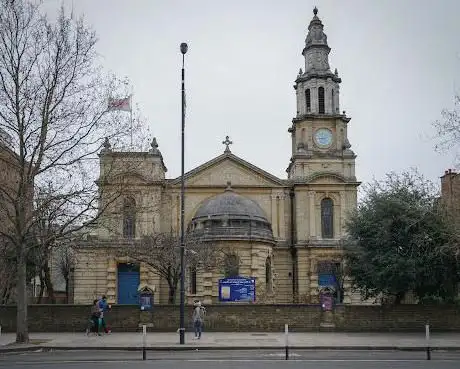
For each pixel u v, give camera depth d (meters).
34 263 53.12
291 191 72.12
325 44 75.25
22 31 33.66
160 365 23.16
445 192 52.81
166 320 41.31
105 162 36.41
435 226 42.59
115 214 37.34
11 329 40.91
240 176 71.50
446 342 33.44
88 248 51.38
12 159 38.59
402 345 31.56
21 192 33.19
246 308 41.41
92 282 67.12
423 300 45.22
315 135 72.56
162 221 69.25
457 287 44.12
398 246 43.78
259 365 23.00
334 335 38.66
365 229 45.31
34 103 33.72
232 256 57.81
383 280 43.69
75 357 26.89
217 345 31.45
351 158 71.56
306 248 69.56
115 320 41.31
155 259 53.38
